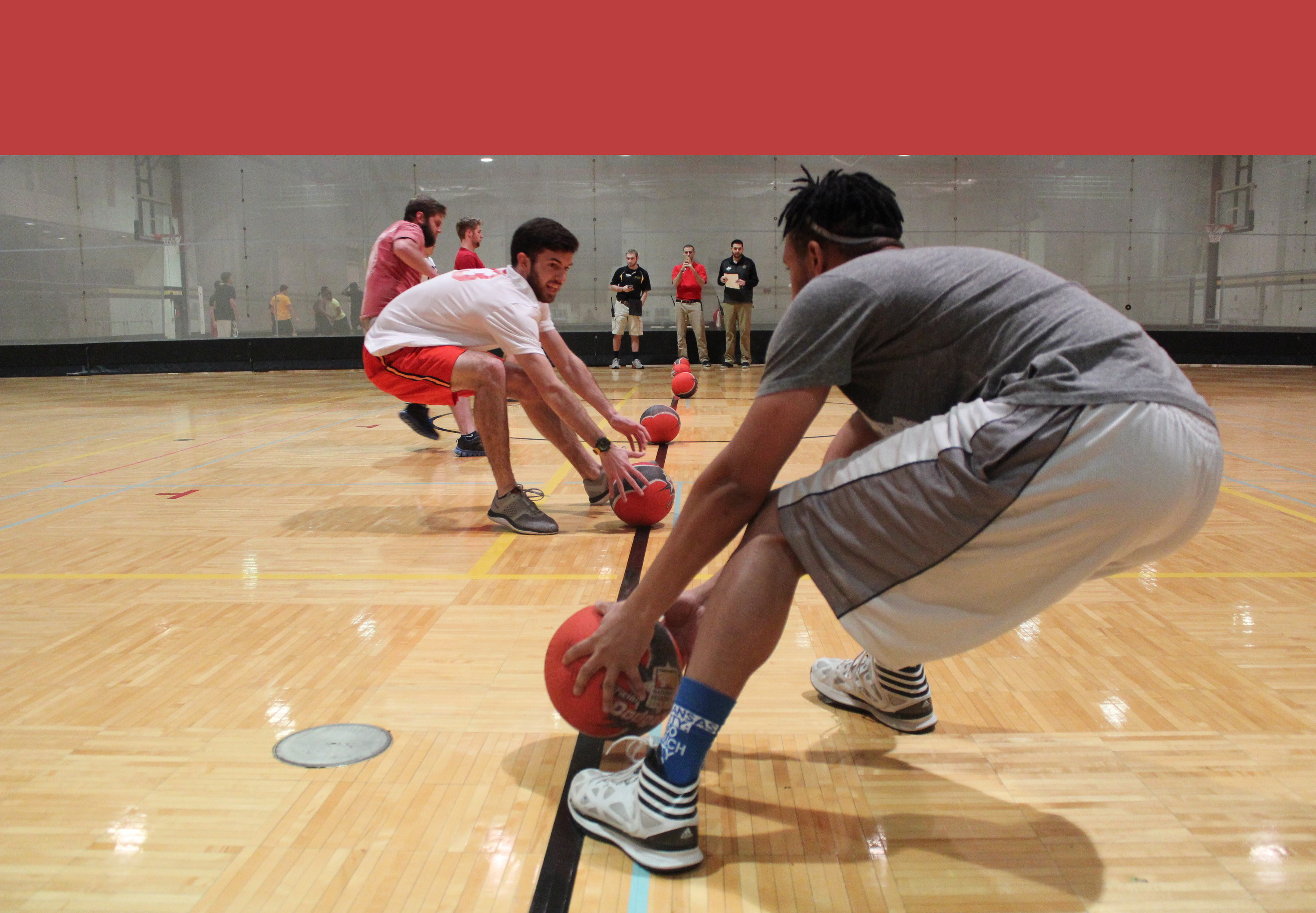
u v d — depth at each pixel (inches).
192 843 58.2
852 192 59.0
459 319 139.9
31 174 610.5
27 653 91.9
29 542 138.6
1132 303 626.8
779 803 63.2
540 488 183.6
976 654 90.9
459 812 62.0
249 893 53.0
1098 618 101.0
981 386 54.3
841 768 68.4
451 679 85.0
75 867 55.6
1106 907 51.7
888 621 53.9
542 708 78.7
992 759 69.5
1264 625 98.3
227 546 135.3
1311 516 152.3
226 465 214.8
